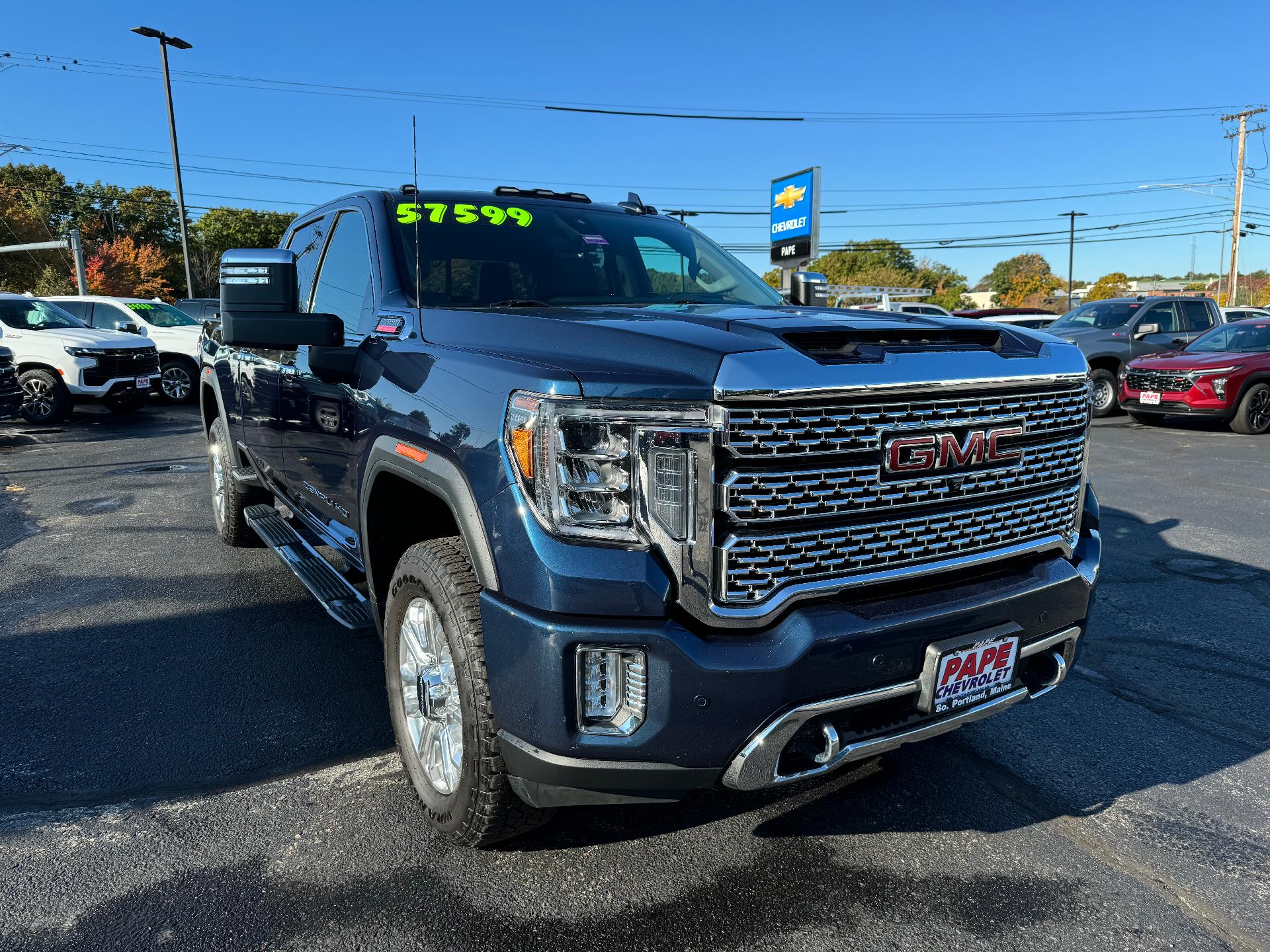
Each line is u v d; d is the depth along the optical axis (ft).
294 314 9.25
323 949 6.92
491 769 7.15
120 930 7.10
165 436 37.96
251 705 11.30
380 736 10.51
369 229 11.28
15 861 8.00
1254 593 16.08
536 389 6.60
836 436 6.63
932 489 7.12
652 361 6.63
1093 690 12.02
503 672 6.72
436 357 8.27
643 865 8.04
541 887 7.70
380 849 8.23
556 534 6.45
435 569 7.61
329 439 10.93
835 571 6.82
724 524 6.41
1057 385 7.86
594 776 6.54
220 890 7.61
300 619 14.46
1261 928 7.32
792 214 68.74
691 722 6.40
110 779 9.48
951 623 7.11
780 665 6.41
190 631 13.89
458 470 7.27
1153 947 7.07
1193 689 12.07
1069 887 7.82
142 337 45.83
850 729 7.06
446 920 7.26
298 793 9.21
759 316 7.80
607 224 12.59
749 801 9.15
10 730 10.61
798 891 7.71
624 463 6.39
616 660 6.47
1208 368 37.93
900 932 7.20
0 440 36.68
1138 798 9.34
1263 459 31.17
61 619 14.47
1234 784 9.64
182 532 20.34
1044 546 8.06
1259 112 133.90
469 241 11.19
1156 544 19.44
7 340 41.78
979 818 8.92
